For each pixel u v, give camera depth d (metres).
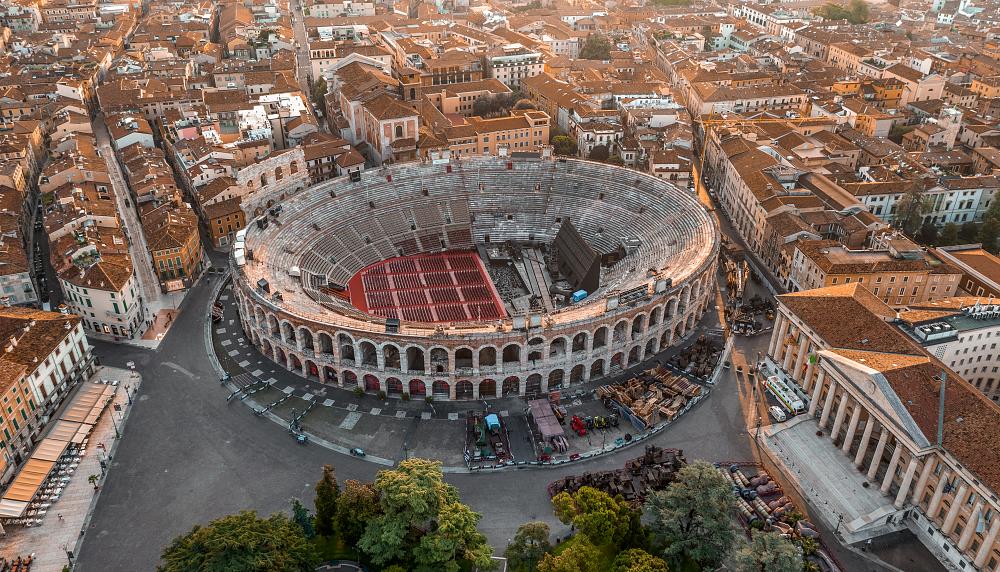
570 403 140.75
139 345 156.25
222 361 151.62
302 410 138.00
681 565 107.75
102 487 119.38
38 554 107.25
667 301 149.00
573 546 101.50
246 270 153.62
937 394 112.69
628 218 194.38
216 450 127.81
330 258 180.00
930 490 110.12
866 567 106.94
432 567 99.50
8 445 120.81
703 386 144.50
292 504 116.62
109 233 176.75
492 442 129.62
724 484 104.88
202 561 93.00
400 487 102.31
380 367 138.88
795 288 177.00
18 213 186.50
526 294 179.88
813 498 119.06
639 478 122.62
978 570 101.69
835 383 125.31
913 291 163.75
